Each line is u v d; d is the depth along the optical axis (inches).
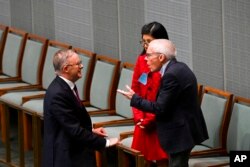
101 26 980.6
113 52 968.3
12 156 938.7
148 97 691.4
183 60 864.9
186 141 657.0
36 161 810.2
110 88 909.8
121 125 858.1
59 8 1050.7
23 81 1059.9
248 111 751.7
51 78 1000.9
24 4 1120.2
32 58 1040.2
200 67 844.0
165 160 698.8
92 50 1002.7
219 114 776.3
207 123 786.8
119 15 947.3
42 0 1081.4
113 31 962.7
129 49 941.8
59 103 635.5
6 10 1157.1
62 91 638.5
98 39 989.8
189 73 658.2
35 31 1109.1
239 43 796.0
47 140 647.8
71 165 643.5
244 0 783.1
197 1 833.5
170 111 658.2
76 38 1029.2
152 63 658.2
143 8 909.8
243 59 794.8
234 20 797.2
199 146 784.9
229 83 814.5
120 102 892.0
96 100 928.3
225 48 812.0
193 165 728.3
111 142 655.8
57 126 645.9
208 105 788.6
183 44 861.8
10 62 1079.6
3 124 980.6
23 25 1131.3
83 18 1008.2
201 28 834.8
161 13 885.2
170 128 658.2
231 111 772.0
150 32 685.9
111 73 910.4
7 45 1088.8
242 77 799.1
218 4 810.2
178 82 647.8
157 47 655.1
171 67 652.1
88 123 657.6
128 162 778.2
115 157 924.0
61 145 641.6
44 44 1028.5
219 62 821.2
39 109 923.4
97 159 838.5
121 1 941.2
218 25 814.5
